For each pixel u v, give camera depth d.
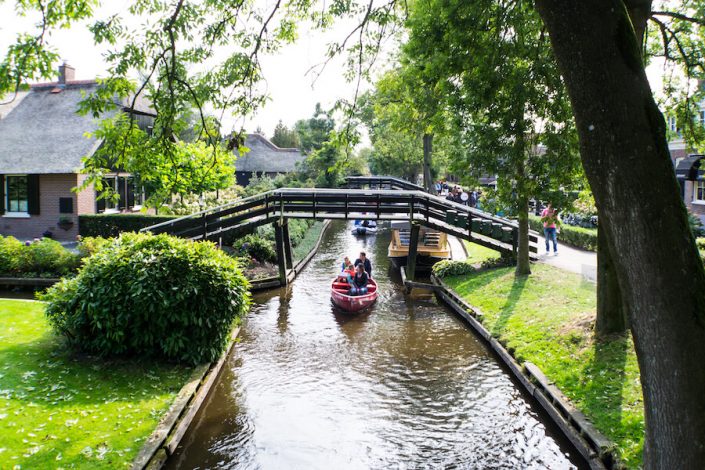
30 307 12.45
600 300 10.44
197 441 8.41
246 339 13.66
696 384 4.02
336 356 12.45
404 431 8.88
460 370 11.46
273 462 7.90
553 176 11.30
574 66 4.26
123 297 9.73
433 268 20.92
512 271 17.59
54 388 8.38
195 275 10.21
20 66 6.72
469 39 10.19
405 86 14.62
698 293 4.05
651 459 4.33
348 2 9.14
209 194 26.03
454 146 15.83
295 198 19.70
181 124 7.93
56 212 24.45
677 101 13.16
